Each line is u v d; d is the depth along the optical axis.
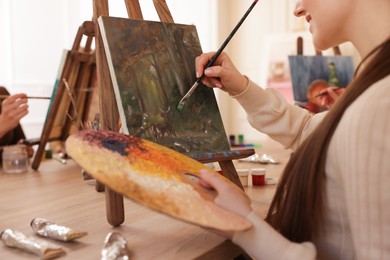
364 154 0.59
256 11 3.26
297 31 3.00
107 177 0.61
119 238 0.69
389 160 0.58
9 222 0.89
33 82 4.08
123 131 0.90
